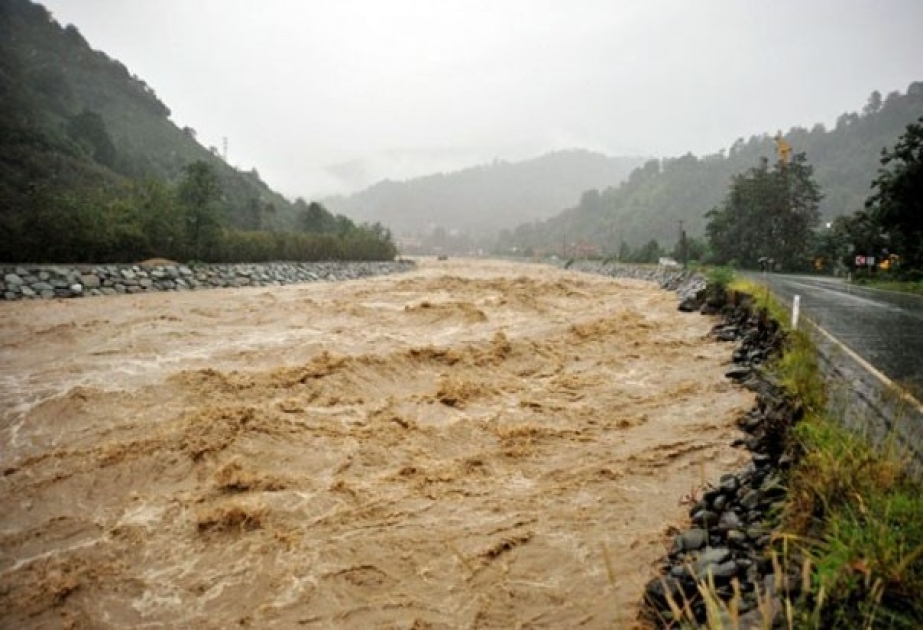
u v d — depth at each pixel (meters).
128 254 25.09
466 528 5.68
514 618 4.41
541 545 5.36
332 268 35.88
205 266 25.39
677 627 3.85
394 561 5.15
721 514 5.30
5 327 13.59
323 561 5.15
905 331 11.42
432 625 4.36
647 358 12.72
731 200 56.41
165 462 6.88
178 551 5.32
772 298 14.11
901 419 5.78
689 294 22.86
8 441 7.52
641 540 5.34
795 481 4.69
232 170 97.06
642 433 8.11
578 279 40.59
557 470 7.03
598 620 4.29
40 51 93.88
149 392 9.19
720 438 7.65
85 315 15.65
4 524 5.73
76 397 8.68
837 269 43.16
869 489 4.02
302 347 12.75
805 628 2.99
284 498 6.22
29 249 21.73
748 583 3.86
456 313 17.91
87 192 27.47
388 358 11.38
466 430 8.33
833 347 9.68
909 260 28.95
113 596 4.73
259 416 8.16
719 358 12.16
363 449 7.51
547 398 9.93
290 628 4.35
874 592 2.94
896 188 27.00
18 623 4.43
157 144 94.81
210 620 4.45
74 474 6.64
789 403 6.66
